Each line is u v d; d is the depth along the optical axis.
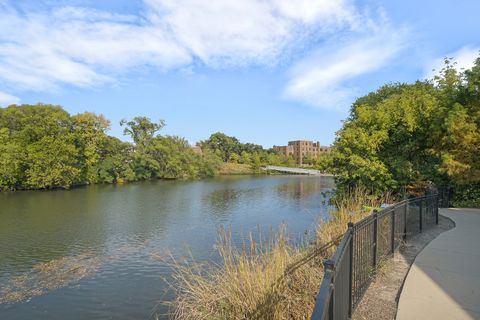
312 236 9.22
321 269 5.51
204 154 78.75
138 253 11.98
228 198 30.00
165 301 7.56
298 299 4.70
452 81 13.80
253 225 16.62
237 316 4.60
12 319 7.27
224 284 5.08
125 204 25.92
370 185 13.80
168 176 62.00
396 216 6.43
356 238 4.02
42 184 39.91
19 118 45.22
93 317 7.27
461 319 3.50
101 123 55.78
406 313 3.68
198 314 5.08
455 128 12.10
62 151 42.06
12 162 37.28
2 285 9.14
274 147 149.75
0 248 12.85
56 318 7.29
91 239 14.26
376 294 4.39
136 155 58.69
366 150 14.04
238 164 97.81
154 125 63.97
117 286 8.89
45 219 19.12
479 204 13.52
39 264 10.90
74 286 8.98
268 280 4.75
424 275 4.86
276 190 38.38
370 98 29.83
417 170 14.25
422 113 14.10
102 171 51.78
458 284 4.50
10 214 20.95
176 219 18.92
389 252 5.85
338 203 11.89
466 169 12.05
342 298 2.99
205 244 12.91
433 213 9.28
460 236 7.53
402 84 29.62
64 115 49.09
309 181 57.72
